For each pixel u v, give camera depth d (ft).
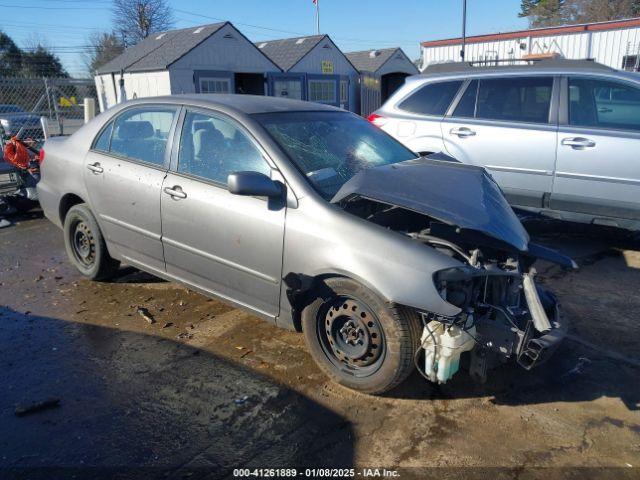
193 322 13.53
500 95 19.49
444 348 9.35
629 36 62.85
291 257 10.53
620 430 9.43
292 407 10.05
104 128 14.75
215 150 12.07
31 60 153.38
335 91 76.23
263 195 10.49
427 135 20.66
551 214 18.71
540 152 18.35
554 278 16.37
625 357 11.80
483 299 10.00
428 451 8.91
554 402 10.26
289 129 12.02
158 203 12.82
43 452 8.84
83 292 15.47
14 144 24.47
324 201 10.42
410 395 10.46
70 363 11.57
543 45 69.87
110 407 10.03
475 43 75.51
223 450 8.91
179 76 56.44
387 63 84.74
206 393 10.48
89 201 14.76
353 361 10.39
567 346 12.30
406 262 9.36
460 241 10.36
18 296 15.20
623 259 18.04
